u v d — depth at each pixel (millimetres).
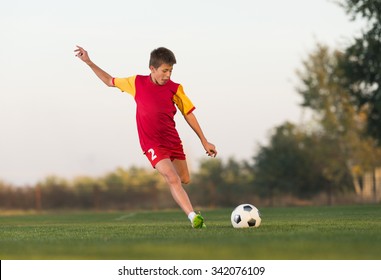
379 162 129375
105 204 104125
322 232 22406
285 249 17312
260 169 123812
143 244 19094
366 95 84250
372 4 77688
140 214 62781
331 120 128750
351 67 82438
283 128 127938
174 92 27672
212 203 106438
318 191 110875
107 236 23219
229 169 126062
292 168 120875
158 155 27156
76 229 29578
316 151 125250
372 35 79250
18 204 102625
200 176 123500
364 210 53406
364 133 88500
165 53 27188
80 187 106688
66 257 17422
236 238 20328
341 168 128000
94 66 28859
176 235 22594
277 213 49531
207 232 23781
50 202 103250
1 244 20969
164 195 104000
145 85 27625
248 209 26875
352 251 16891
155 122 27266
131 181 121750
